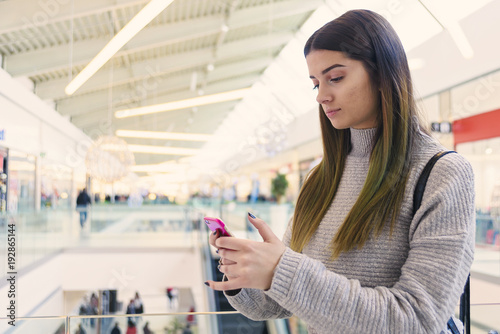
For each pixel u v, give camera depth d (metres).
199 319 1.28
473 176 0.58
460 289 0.52
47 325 1.12
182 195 23.42
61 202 12.20
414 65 6.39
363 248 0.62
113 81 10.22
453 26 4.77
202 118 20.72
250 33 10.75
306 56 0.66
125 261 8.39
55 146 11.51
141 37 8.00
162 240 9.21
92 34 7.94
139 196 19.58
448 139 6.39
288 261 0.50
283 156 16.22
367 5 7.32
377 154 0.65
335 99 0.64
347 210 0.70
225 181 22.17
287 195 15.27
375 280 0.60
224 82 16.02
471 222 0.55
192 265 8.55
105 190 19.11
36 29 6.76
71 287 8.18
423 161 0.61
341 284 0.50
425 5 4.89
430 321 0.48
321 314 0.48
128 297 12.66
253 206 8.99
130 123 17.36
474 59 5.51
